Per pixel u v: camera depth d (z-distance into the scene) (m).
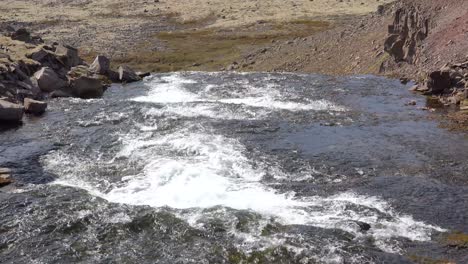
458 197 22.67
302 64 58.78
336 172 25.61
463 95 38.62
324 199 22.38
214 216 20.55
